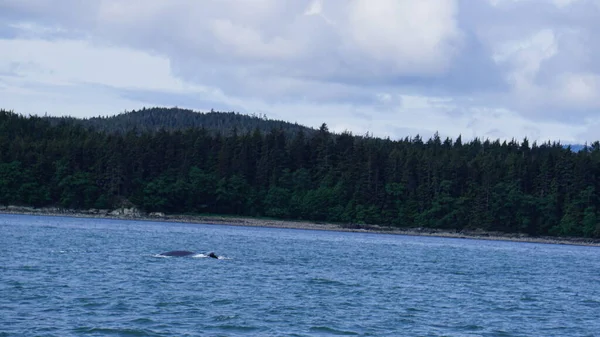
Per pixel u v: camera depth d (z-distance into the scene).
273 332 36.56
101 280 51.66
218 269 62.19
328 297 48.91
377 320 41.22
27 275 52.59
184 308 41.91
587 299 56.84
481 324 41.84
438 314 44.44
